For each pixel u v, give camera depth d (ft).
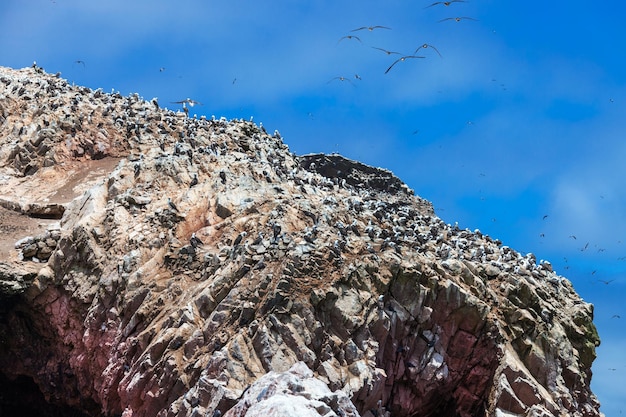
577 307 234.38
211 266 197.98
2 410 221.05
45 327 212.64
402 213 248.73
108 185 234.99
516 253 247.70
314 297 184.85
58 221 239.50
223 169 240.73
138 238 209.97
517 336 209.87
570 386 210.38
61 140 269.64
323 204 227.81
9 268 209.87
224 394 159.22
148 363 178.29
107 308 199.93
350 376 178.40
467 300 206.39
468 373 206.80
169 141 271.08
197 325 182.50
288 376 141.90
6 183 254.27
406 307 200.44
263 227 206.39
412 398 201.05
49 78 324.80
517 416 195.11
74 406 211.61
